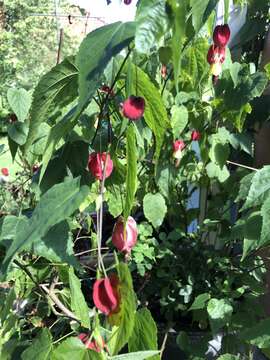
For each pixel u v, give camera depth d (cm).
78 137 34
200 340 52
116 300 22
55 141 26
